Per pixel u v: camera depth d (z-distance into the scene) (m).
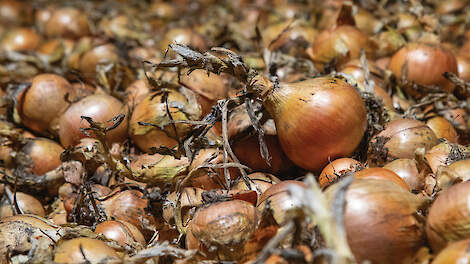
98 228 0.70
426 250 0.62
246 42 1.01
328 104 0.70
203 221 0.65
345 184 0.60
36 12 1.48
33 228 0.68
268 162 0.72
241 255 0.64
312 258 0.60
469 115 0.81
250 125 0.74
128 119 0.80
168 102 0.77
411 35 0.95
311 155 0.71
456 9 1.12
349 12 0.90
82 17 1.21
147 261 0.65
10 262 0.66
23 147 0.82
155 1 1.61
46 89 0.84
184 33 1.08
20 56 0.98
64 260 0.64
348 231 0.61
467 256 0.59
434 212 0.62
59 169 0.80
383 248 0.61
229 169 0.73
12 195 0.79
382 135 0.74
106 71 0.88
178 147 0.73
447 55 0.83
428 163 0.69
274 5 1.33
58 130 0.84
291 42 0.93
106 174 0.78
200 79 0.80
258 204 0.68
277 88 0.71
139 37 1.13
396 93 0.85
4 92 0.94
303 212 0.61
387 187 0.63
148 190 0.73
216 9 1.46
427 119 0.80
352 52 0.88
